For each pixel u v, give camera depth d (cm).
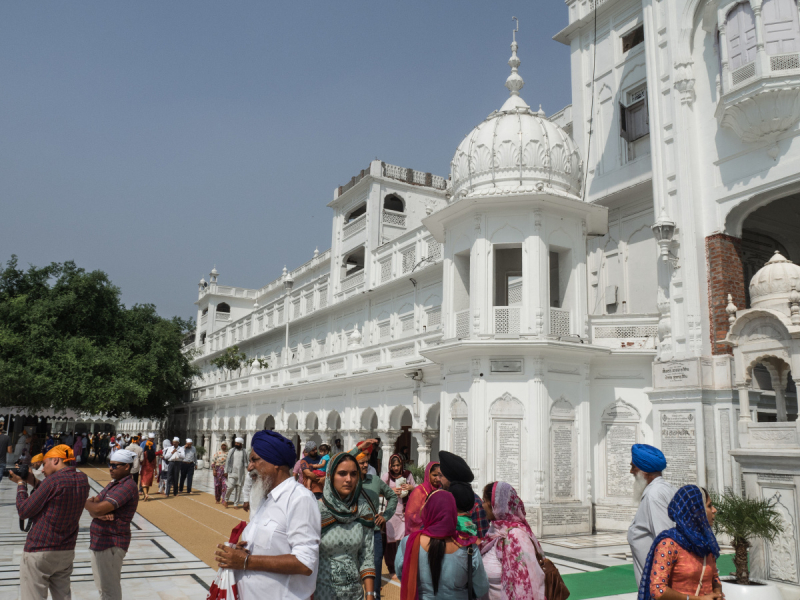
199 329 6175
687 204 1485
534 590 435
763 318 929
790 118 1307
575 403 1472
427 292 2598
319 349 3609
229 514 1595
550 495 1384
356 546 442
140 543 1148
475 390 1441
